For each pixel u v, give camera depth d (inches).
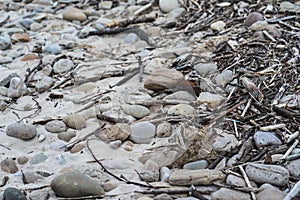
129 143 103.4
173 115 107.7
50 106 119.7
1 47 150.5
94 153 100.7
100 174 93.4
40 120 112.3
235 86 117.9
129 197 86.2
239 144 98.6
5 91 125.6
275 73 119.8
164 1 169.0
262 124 104.1
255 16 146.8
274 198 82.5
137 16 170.2
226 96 115.4
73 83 129.1
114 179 91.9
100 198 86.1
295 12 148.7
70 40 155.9
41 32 163.3
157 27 159.0
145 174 91.6
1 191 88.9
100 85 125.8
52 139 106.8
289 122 103.7
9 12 178.2
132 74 128.8
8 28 164.1
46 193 87.8
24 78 132.7
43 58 141.9
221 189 85.4
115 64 136.2
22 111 118.1
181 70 128.0
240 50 132.3
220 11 161.5
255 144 98.3
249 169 89.2
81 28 165.3
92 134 106.0
